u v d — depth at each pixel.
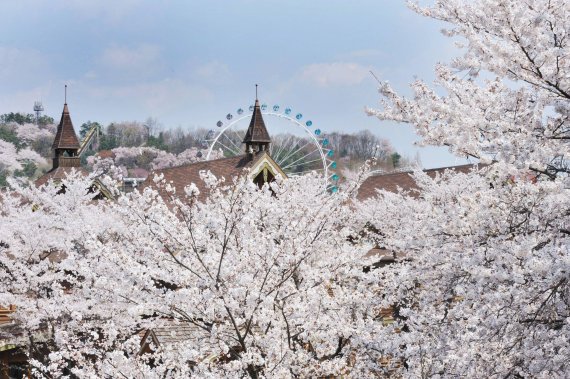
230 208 14.89
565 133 11.98
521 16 11.16
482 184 13.76
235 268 14.88
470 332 12.66
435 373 13.70
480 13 11.75
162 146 154.75
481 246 12.06
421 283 13.78
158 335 19.89
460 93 12.61
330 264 18.81
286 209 18.03
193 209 15.13
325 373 16.77
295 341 17.17
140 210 14.87
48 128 147.88
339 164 122.88
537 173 12.45
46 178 44.16
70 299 25.12
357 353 16.83
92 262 16.08
